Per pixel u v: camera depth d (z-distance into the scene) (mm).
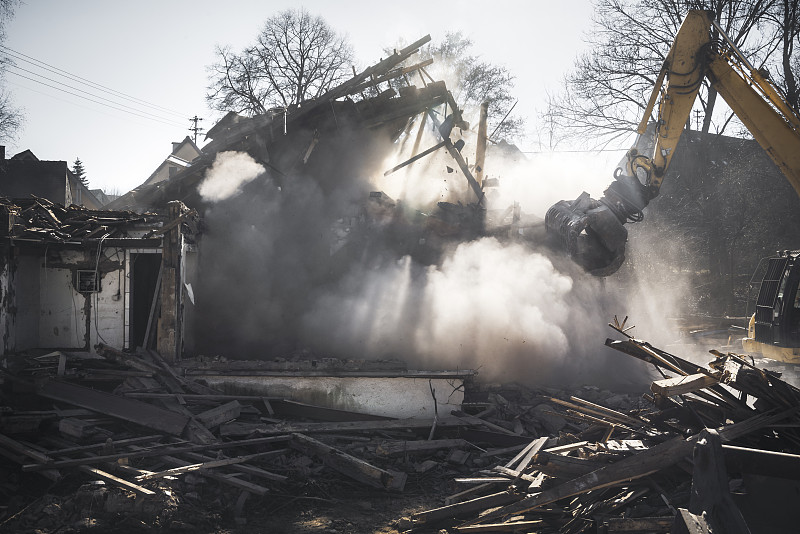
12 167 47094
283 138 17391
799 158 11359
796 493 4266
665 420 7168
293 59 37375
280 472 8008
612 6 30266
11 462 7516
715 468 3555
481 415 10109
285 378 10688
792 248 26859
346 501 7379
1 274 11570
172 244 12109
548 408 10609
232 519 6738
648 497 5934
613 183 12422
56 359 11180
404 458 8609
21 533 5965
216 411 9234
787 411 6152
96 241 12656
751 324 12914
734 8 27062
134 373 10477
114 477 7008
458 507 6531
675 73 11984
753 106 11641
